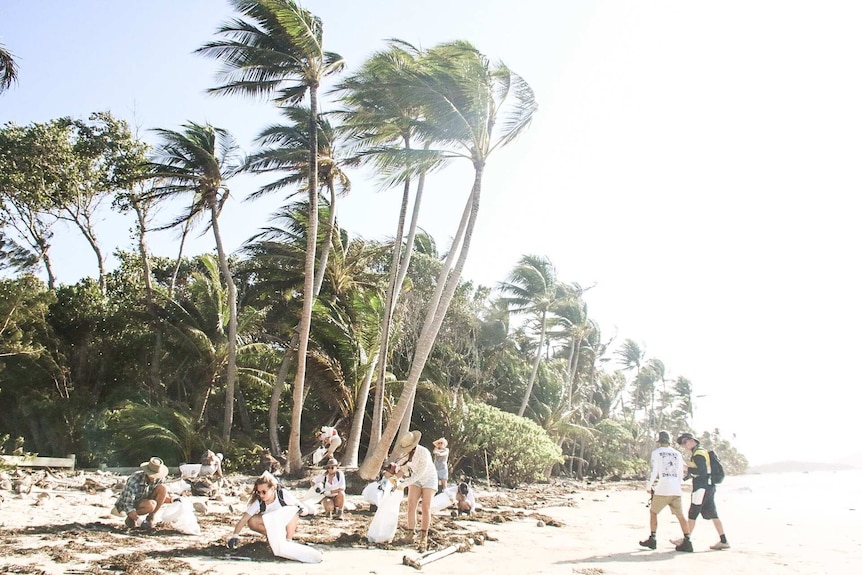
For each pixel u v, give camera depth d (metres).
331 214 24.53
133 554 7.30
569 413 38.81
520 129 19.34
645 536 12.17
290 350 25.67
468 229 19.30
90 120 32.41
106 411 24.00
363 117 21.39
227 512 11.76
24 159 29.69
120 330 28.28
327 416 29.64
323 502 11.85
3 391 24.86
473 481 27.36
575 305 43.12
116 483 14.28
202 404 26.88
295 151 23.34
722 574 8.24
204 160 24.84
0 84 14.65
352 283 28.72
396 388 25.72
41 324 25.56
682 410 75.38
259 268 28.16
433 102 18.36
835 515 19.08
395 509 9.41
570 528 13.16
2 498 10.88
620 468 47.06
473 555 9.09
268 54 20.39
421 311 32.38
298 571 7.19
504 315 37.34
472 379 34.62
